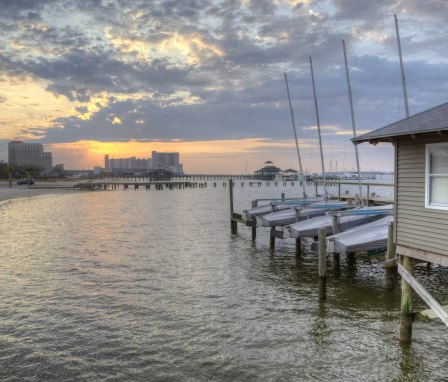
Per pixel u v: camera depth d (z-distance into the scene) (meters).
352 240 16.69
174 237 29.31
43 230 33.47
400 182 10.93
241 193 98.94
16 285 16.80
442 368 9.78
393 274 15.48
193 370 9.84
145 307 14.12
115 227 35.22
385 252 16.86
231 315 13.32
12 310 13.84
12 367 10.00
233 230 31.19
